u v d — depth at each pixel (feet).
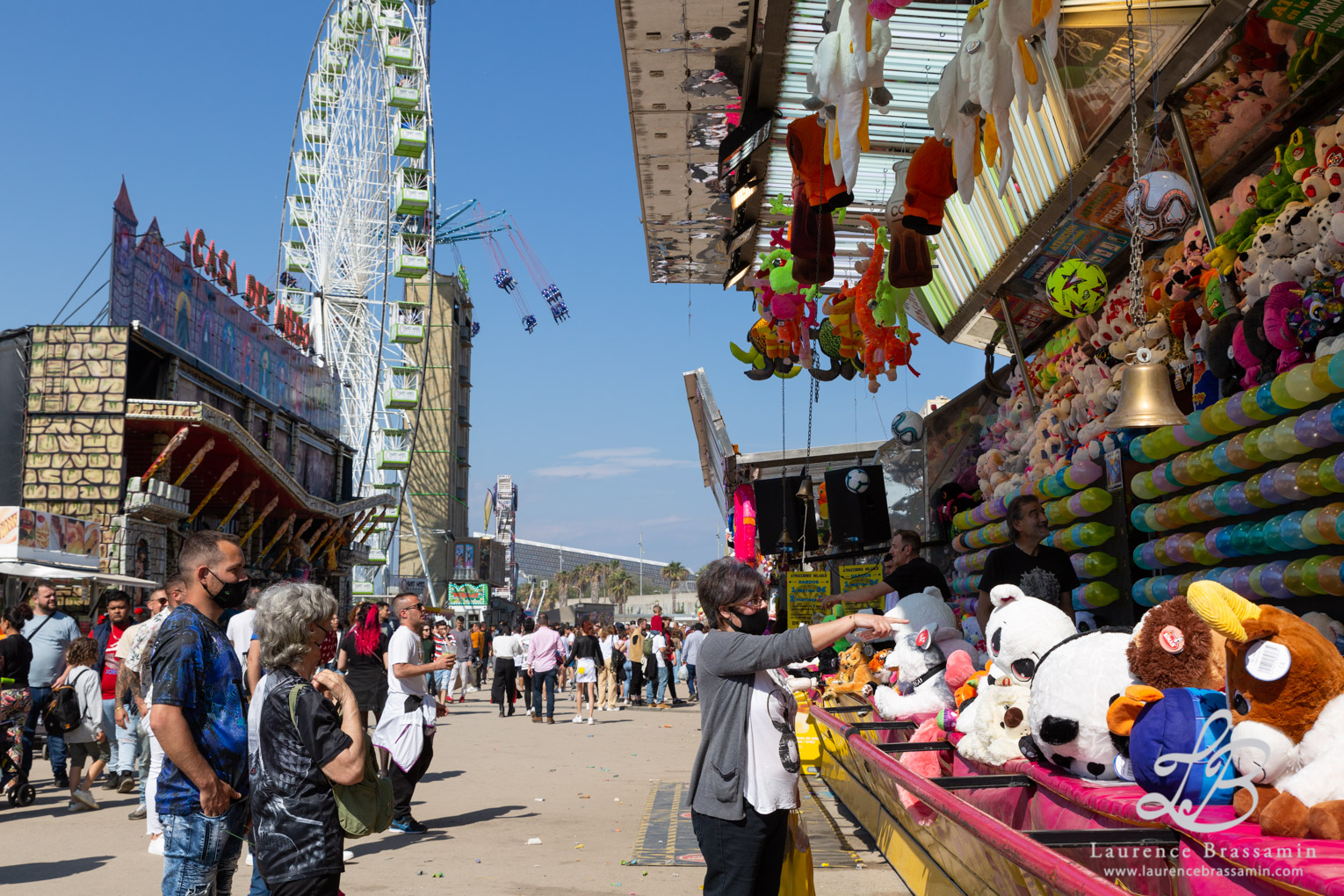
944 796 9.36
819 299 37.32
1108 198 24.54
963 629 29.58
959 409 41.73
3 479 92.22
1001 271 30.35
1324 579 15.62
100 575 69.51
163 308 105.91
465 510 319.88
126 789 34.78
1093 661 9.27
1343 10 16.22
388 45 157.69
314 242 164.45
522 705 83.51
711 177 31.60
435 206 166.81
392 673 27.58
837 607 38.65
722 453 59.93
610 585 480.64
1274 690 7.17
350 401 176.04
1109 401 24.18
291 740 11.64
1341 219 15.07
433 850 24.45
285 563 137.59
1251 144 20.70
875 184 31.86
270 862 11.45
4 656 32.45
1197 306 20.77
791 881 13.24
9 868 22.61
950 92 15.53
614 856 23.45
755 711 12.88
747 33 23.80
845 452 57.62
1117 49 19.08
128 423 97.86
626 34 23.95
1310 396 15.26
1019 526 18.93
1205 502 19.08
